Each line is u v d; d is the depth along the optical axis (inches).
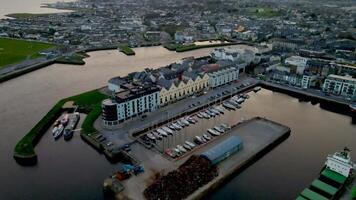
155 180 6117.1
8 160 7106.3
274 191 6082.7
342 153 6309.1
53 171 6717.5
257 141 7711.6
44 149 7608.3
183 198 5679.1
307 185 6245.1
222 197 5930.1
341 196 5743.1
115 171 6702.8
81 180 6412.4
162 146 7564.0
